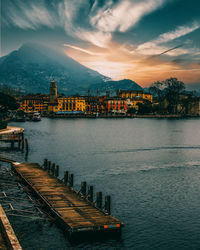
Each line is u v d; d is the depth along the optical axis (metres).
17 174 50.28
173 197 42.81
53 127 180.12
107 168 61.91
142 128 187.75
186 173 58.50
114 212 36.28
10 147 84.50
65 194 37.59
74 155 77.56
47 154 77.50
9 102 156.38
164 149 93.38
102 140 115.75
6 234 25.47
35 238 28.44
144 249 27.72
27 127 170.38
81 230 27.62
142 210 37.34
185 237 30.41
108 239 28.75
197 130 176.50
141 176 55.34
